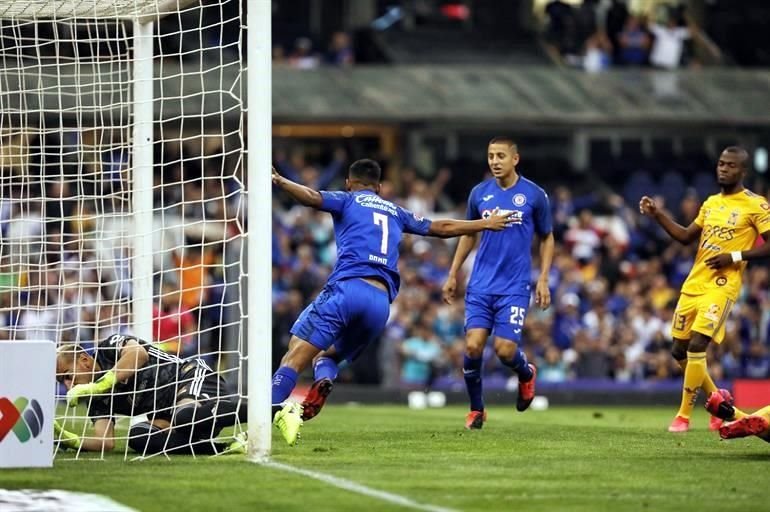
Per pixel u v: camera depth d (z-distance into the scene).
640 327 79.25
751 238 38.88
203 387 31.89
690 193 95.12
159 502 24.22
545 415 56.03
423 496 25.08
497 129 96.44
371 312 34.53
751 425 29.95
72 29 40.06
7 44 55.56
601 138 98.94
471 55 108.50
